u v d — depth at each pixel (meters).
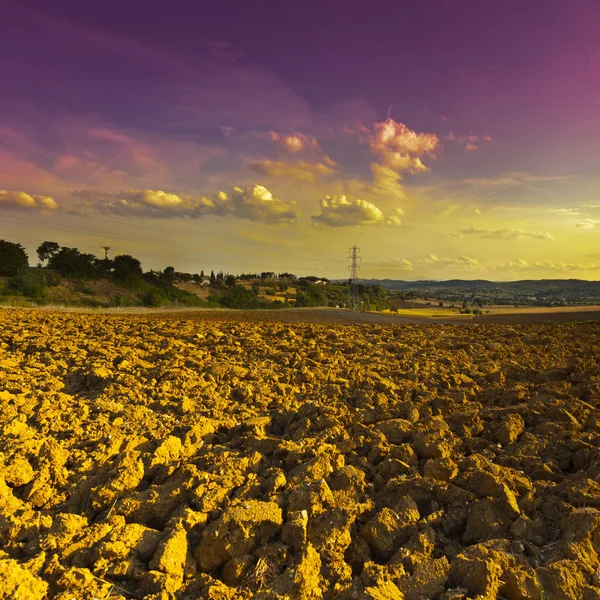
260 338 18.59
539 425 7.99
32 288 58.09
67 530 4.77
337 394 10.05
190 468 5.93
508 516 5.14
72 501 5.59
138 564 4.35
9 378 10.40
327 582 4.21
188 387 10.46
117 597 3.93
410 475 6.18
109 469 6.23
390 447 6.88
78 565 4.33
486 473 5.71
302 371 11.85
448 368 13.05
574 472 6.65
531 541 4.85
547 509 5.36
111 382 10.57
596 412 8.69
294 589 4.00
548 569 4.15
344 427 8.12
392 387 10.45
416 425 8.02
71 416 8.01
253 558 4.51
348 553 4.74
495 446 7.35
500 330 24.02
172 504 5.39
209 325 25.30
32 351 14.34
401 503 5.33
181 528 4.70
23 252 74.56
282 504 5.27
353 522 5.08
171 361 13.24
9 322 21.98
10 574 3.86
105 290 74.94
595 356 15.23
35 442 6.60
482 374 12.04
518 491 5.81
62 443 6.94
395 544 4.84
